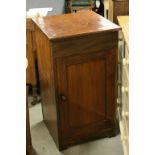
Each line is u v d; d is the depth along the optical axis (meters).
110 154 2.01
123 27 1.86
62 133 2.01
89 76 1.91
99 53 1.87
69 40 1.75
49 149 2.08
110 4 2.46
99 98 2.01
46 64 1.94
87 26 1.87
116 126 2.18
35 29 2.07
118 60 2.01
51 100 1.99
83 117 2.02
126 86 1.78
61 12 2.61
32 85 2.54
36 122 2.38
